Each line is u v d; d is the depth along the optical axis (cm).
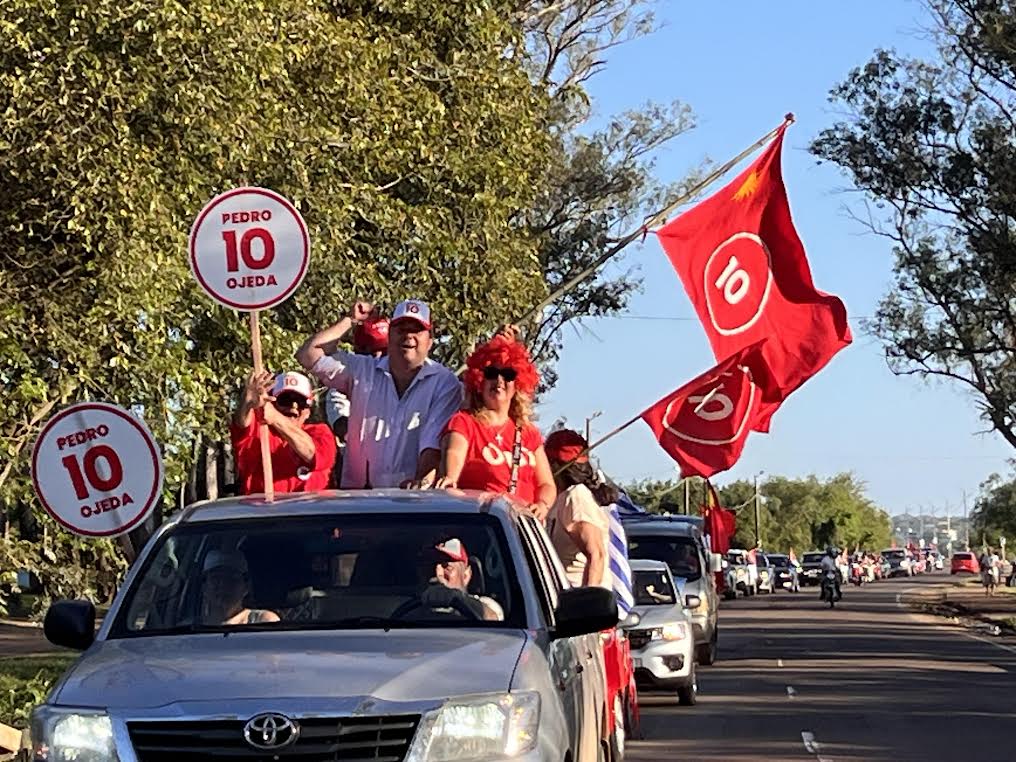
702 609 2398
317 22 1692
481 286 2206
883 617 4425
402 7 2189
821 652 2825
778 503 16412
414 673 593
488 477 877
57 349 1307
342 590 686
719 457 1225
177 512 750
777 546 15450
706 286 1285
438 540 704
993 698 1938
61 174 1238
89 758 573
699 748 1452
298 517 720
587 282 4084
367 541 707
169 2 1251
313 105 1731
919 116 4122
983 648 2994
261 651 621
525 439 890
